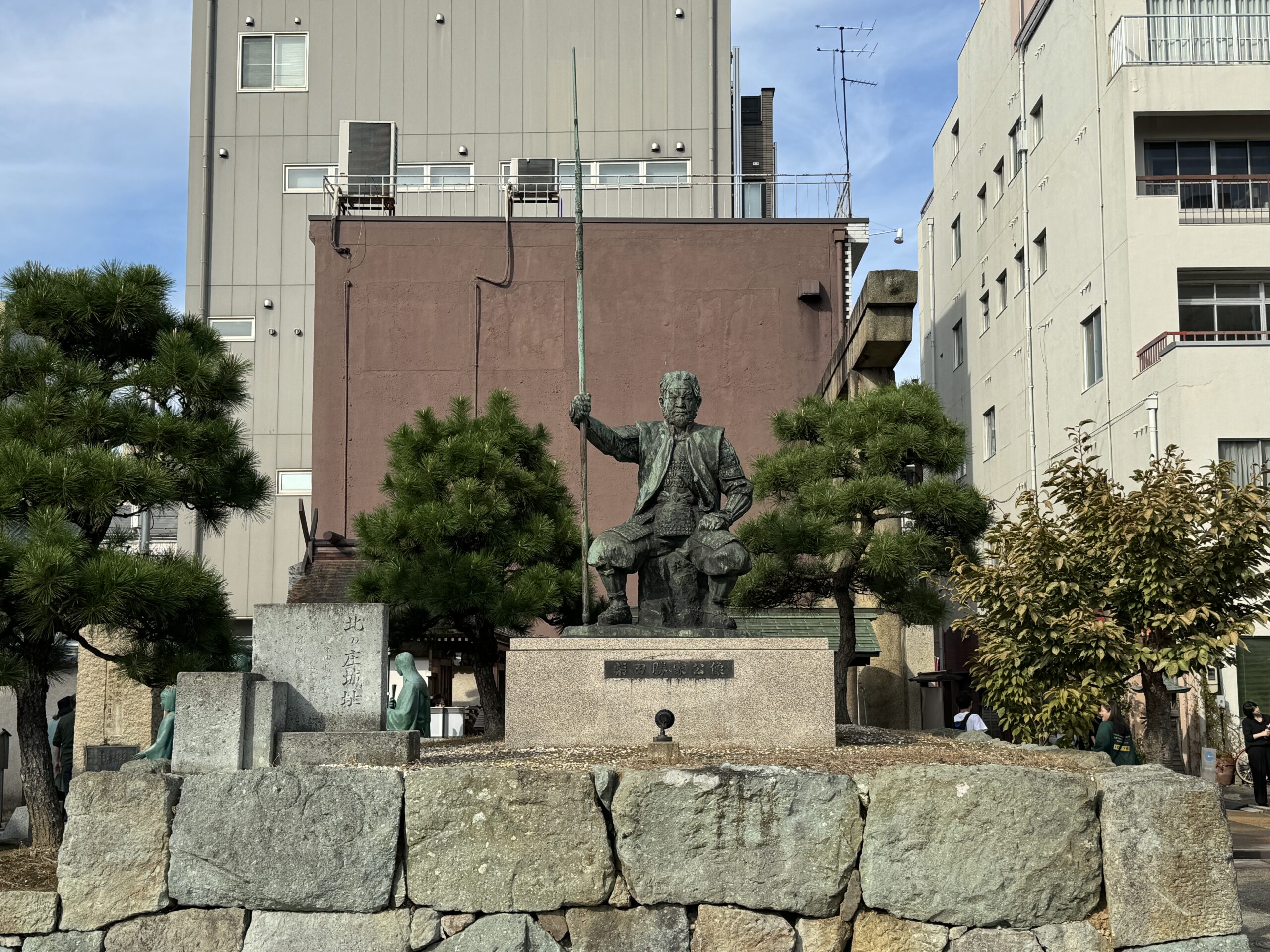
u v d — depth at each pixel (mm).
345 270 26172
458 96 31500
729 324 25938
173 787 8352
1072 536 12781
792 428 19438
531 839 8156
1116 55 25484
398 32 31781
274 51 31875
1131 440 24156
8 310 13742
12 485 12148
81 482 12320
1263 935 10344
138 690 18734
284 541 30047
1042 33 29172
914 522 18250
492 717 18141
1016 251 30797
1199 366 22625
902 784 8258
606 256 26203
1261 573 12656
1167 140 25578
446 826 8195
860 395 19234
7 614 12477
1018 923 8133
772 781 8250
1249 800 20062
